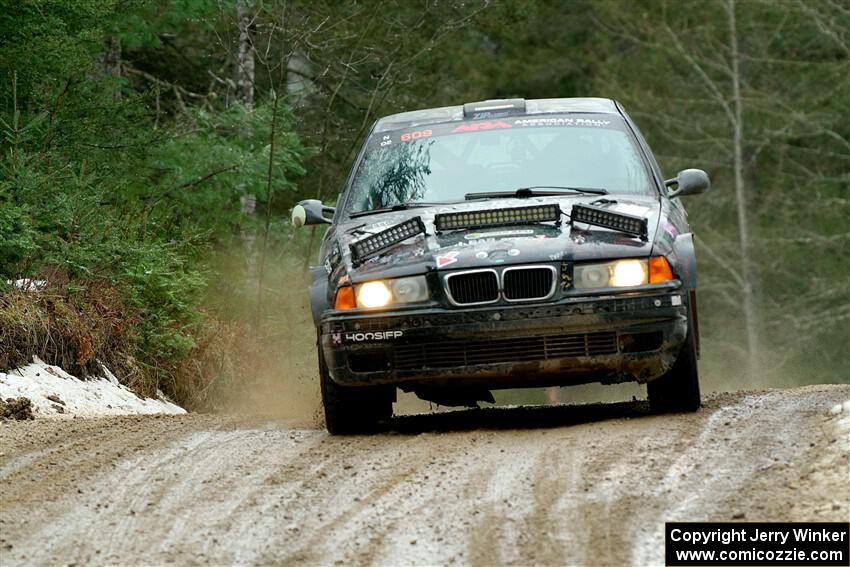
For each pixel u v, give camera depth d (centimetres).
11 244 4191
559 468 2342
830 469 2188
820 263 12600
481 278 2686
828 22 12888
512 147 3234
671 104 13475
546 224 2817
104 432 3011
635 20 13700
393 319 2689
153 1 6003
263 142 6581
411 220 2836
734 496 2109
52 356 4238
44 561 1958
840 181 12600
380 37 7638
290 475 2422
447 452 2538
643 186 3128
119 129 5459
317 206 3225
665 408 2850
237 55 7319
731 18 12988
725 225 13325
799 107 13062
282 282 6353
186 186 6172
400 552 1923
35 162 4597
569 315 2650
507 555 1883
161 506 2236
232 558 1938
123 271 4744
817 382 12381
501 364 2675
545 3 12825
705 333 12912
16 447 2825
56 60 4850
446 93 8994
